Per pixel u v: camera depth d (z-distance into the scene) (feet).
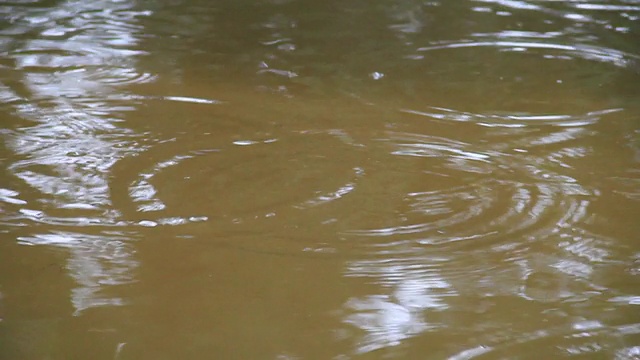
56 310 9.80
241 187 12.89
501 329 9.57
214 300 10.06
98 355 9.01
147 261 10.87
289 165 13.64
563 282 10.53
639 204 12.48
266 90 17.01
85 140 14.48
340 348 9.22
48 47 19.40
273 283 10.44
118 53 19.11
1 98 16.31
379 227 11.80
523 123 15.53
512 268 10.84
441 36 20.58
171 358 8.99
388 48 19.67
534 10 22.80
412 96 16.78
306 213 12.15
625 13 22.62
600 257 11.10
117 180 13.06
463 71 18.25
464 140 14.73
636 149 14.39
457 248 11.30
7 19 21.38
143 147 14.26
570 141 14.71
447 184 13.07
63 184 12.89
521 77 17.95
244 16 22.03
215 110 15.90
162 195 12.62
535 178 13.29
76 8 22.49
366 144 14.48
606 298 10.19
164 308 9.88
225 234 11.56
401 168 13.60
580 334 9.47
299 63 18.62
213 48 19.54
